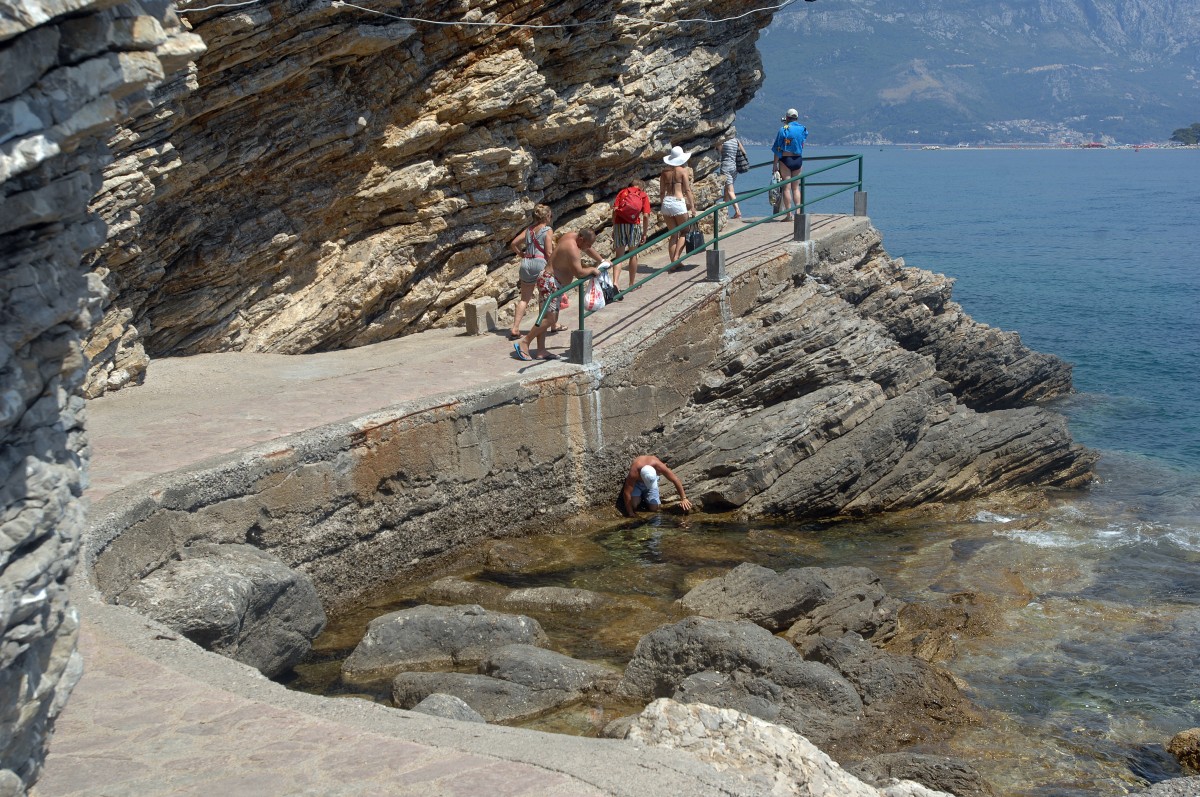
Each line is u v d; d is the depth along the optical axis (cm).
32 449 347
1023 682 991
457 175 1644
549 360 1422
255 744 530
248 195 1463
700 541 1372
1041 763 839
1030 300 4041
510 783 484
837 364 1636
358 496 1121
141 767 505
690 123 2102
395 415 1155
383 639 957
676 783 489
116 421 1150
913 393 1622
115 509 843
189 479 938
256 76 1345
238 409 1189
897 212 8775
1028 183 13988
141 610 804
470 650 959
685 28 2044
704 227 2155
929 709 905
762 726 598
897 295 2152
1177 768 841
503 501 1306
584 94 1798
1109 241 6209
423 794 475
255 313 1517
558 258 1429
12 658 334
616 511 1462
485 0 1571
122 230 1242
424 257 1642
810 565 1302
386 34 1450
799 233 1930
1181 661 1034
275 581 909
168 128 1268
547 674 890
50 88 315
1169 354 2995
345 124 1488
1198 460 1955
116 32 335
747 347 1655
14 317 329
